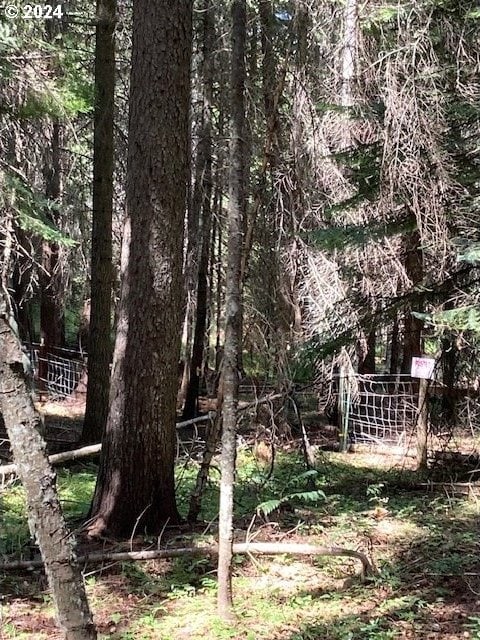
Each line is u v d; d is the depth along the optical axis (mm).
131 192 6699
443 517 7629
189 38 6801
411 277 10539
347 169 10492
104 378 10906
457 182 7980
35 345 19031
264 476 8750
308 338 10570
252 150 9383
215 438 6980
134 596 5352
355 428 13938
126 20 13633
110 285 11000
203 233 14758
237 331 5141
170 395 6754
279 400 10203
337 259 10797
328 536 6773
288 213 10727
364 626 4711
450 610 5059
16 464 2314
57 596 2332
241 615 4973
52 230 8664
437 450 11492
